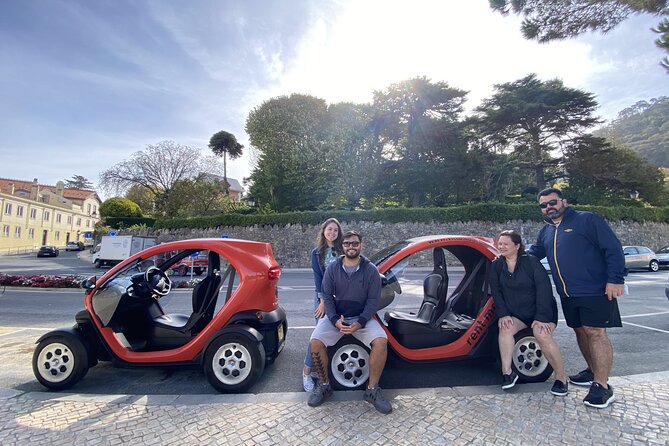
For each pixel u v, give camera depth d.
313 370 3.82
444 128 29.73
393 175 30.09
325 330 3.49
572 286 3.45
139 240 26.77
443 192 30.14
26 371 4.46
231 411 3.15
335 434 2.75
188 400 3.42
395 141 31.98
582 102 28.59
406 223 24.72
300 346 5.57
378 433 2.76
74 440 2.69
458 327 4.27
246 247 4.22
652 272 18.73
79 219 71.12
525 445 2.58
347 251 3.55
